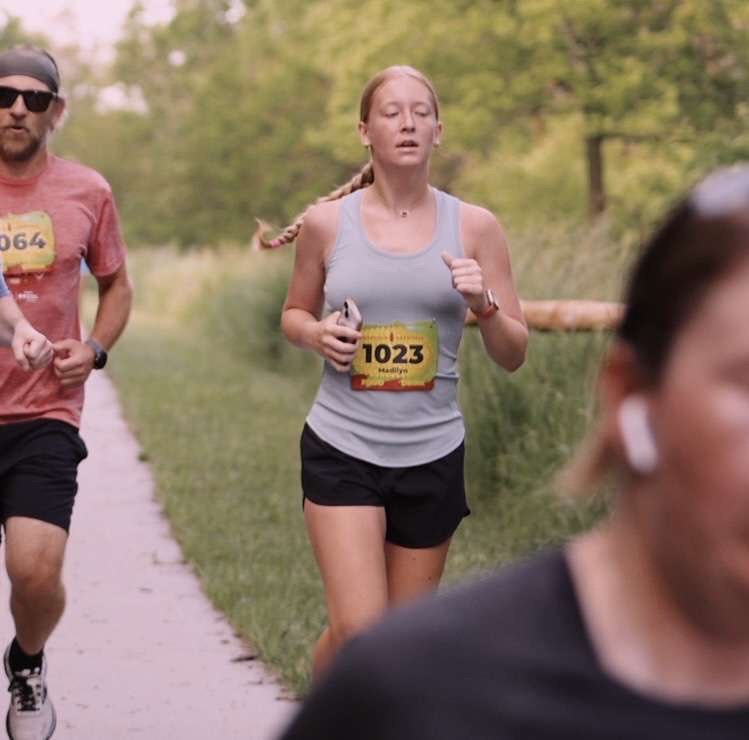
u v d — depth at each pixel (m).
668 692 1.87
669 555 1.86
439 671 1.86
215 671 8.95
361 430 6.35
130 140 63.84
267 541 12.55
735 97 23.83
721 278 1.83
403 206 6.45
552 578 1.93
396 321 6.36
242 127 45.81
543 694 1.85
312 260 6.55
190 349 31.62
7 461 6.87
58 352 6.96
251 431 19.33
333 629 6.20
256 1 49.47
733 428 1.79
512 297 6.55
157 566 11.73
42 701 7.14
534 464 12.37
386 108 6.36
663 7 23.56
